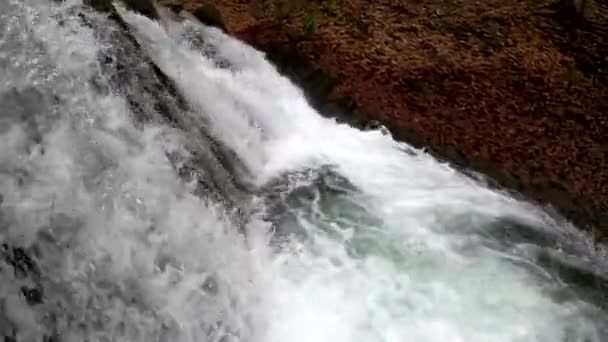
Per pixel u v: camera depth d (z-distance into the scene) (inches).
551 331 222.7
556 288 244.8
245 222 243.8
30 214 166.6
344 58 346.0
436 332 212.2
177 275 197.6
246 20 361.7
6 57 196.9
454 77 346.3
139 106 237.5
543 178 308.0
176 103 264.5
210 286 204.8
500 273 245.8
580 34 381.1
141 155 215.3
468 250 256.1
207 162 252.7
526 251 262.7
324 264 234.5
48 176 177.9
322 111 329.4
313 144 307.7
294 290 221.9
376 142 316.5
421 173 301.6
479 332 215.2
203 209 224.4
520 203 296.0
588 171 313.0
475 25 378.0
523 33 377.4
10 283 155.3
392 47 356.5
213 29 339.3
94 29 241.4
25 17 214.4
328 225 255.9
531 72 354.3
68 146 189.9
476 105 334.6
